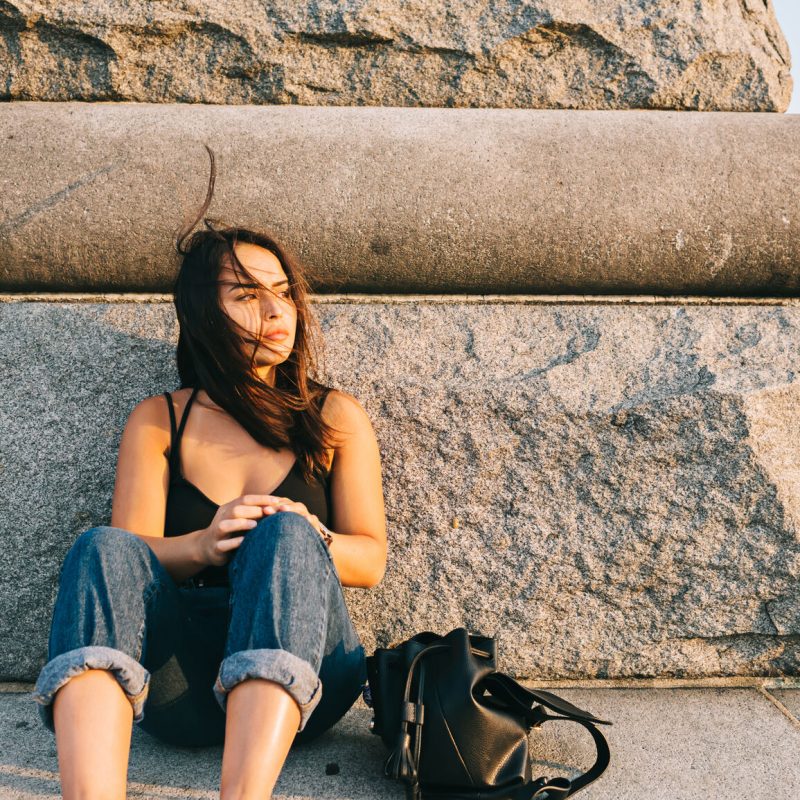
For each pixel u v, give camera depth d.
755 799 1.84
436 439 2.44
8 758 1.96
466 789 1.80
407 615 2.47
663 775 1.94
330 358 2.46
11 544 2.43
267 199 2.41
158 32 2.70
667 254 2.47
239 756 1.49
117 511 2.03
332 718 1.99
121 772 1.50
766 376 2.42
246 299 2.12
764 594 2.45
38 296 2.48
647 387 2.42
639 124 2.57
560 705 1.92
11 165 2.41
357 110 2.60
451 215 2.43
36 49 2.70
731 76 2.81
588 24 2.74
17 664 2.45
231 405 2.11
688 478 2.42
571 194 2.45
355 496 2.17
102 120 2.50
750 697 2.39
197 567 1.87
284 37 2.72
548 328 2.49
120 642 1.59
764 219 2.46
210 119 2.52
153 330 2.46
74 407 2.45
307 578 1.68
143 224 2.40
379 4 2.73
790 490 2.42
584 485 2.43
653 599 2.46
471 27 2.75
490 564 2.45
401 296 2.54
